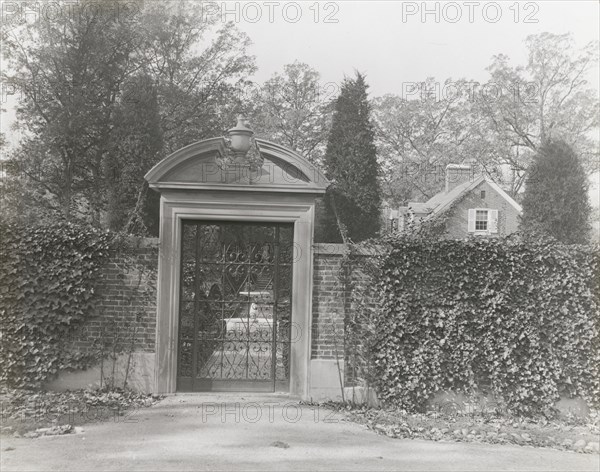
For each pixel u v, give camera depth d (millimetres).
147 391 8516
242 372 8859
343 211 14844
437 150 29891
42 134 20344
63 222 9180
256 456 5988
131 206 14961
